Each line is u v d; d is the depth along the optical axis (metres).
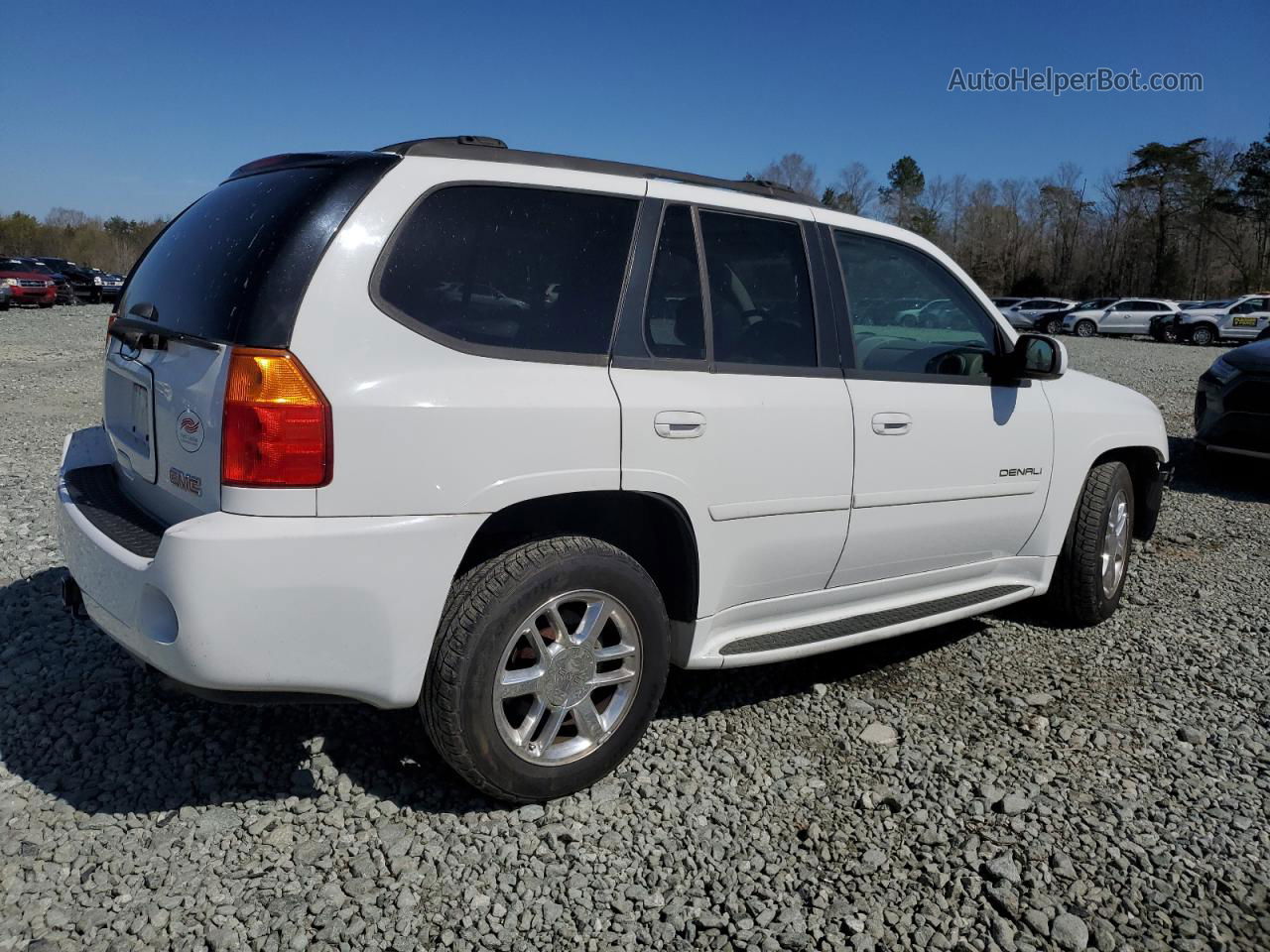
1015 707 3.75
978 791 3.11
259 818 2.80
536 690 2.81
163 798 2.88
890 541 3.69
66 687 3.55
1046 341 3.88
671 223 3.15
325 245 2.52
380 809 2.87
